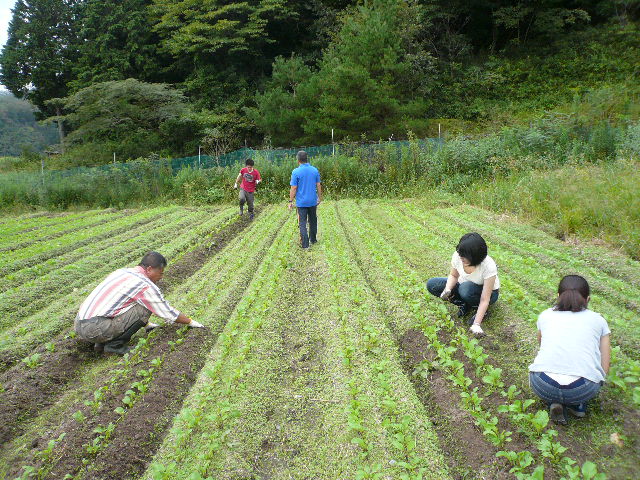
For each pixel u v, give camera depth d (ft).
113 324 18.86
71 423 15.11
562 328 13.16
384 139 72.38
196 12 96.68
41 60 117.29
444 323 19.24
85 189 63.41
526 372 15.66
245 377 17.22
